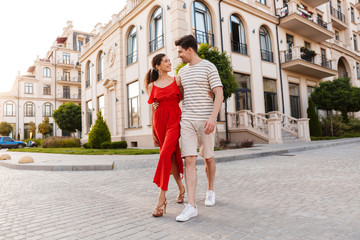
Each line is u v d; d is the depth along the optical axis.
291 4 15.74
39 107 36.62
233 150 8.58
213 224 2.07
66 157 8.55
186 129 2.36
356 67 24.66
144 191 3.54
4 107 34.84
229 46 13.12
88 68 20.86
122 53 15.02
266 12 15.77
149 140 12.42
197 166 5.83
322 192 2.99
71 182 4.50
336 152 7.37
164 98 2.43
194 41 2.47
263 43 15.45
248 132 12.07
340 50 22.12
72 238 1.89
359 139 12.23
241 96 13.52
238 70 13.34
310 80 18.17
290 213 2.28
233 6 13.66
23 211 2.70
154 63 2.49
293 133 13.10
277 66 15.69
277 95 15.46
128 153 8.56
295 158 6.48
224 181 3.96
